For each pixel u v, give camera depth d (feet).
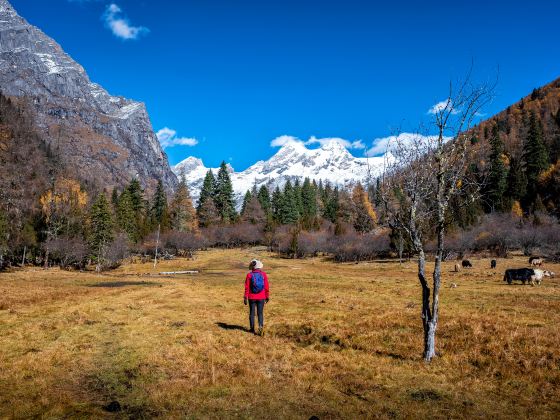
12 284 111.96
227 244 454.40
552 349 36.94
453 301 76.64
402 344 42.52
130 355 36.11
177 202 431.02
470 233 276.82
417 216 39.78
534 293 92.17
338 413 24.76
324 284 124.26
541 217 301.02
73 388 27.89
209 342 41.98
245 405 25.61
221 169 515.91
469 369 34.22
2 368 31.27
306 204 592.19
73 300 71.05
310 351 40.24
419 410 25.46
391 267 241.96
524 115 652.07
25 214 314.76
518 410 25.73
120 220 351.87
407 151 40.45
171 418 23.31
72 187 415.44
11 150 444.14
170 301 73.56
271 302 76.54
